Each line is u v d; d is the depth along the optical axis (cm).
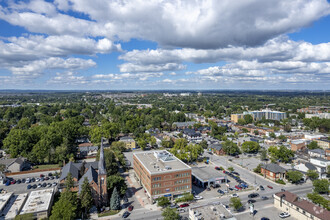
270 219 8488
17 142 15362
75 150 17275
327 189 10250
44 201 9088
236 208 8869
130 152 18050
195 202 9838
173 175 10112
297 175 11512
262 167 13025
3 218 8019
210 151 18188
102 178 9519
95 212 9062
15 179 12538
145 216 8719
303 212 8200
